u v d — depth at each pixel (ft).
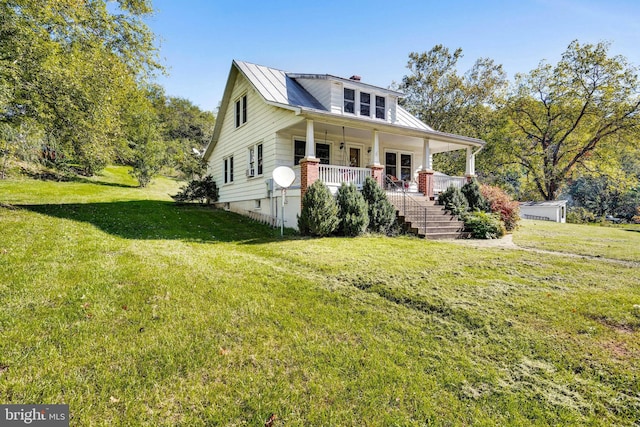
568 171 86.38
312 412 7.83
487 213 41.22
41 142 46.55
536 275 19.06
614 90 75.61
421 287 16.48
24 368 8.98
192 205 58.80
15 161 57.26
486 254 24.68
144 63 45.88
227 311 13.12
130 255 20.95
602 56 75.51
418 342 11.32
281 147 42.01
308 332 11.73
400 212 37.83
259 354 10.21
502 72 92.99
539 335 11.80
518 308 14.06
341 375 9.30
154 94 86.07
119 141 53.52
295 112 33.58
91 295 13.89
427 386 8.94
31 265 17.38
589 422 7.79
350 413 7.86
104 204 47.60
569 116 82.23
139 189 78.13
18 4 28.55
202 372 9.23
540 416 7.95
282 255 23.50
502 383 9.17
